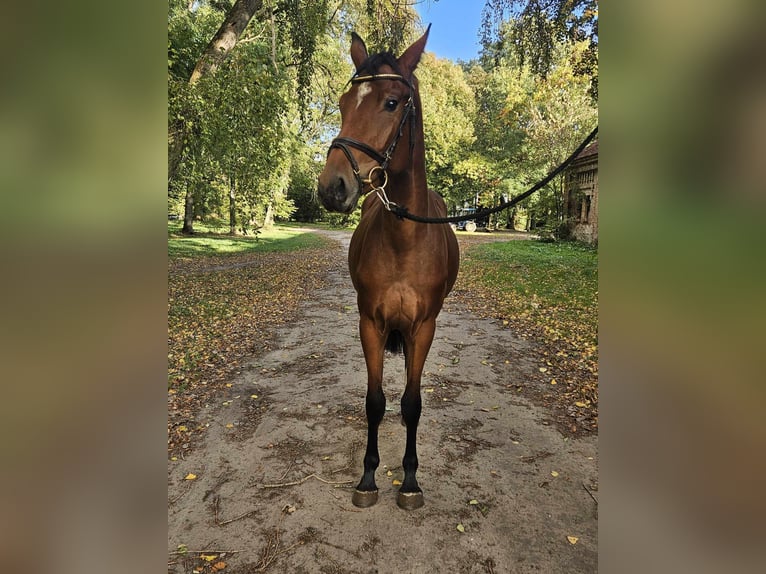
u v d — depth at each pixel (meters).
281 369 4.18
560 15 6.90
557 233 18.00
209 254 13.23
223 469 2.56
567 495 2.33
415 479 2.31
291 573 1.83
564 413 3.26
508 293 7.79
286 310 6.68
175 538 2.02
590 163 15.66
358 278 2.36
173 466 2.59
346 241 19.88
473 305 7.12
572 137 16.89
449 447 2.79
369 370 2.34
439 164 24.69
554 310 6.38
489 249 15.45
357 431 3.00
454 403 3.42
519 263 11.60
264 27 8.70
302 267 11.32
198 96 6.00
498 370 4.14
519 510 2.21
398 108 1.87
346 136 1.80
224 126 6.61
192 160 7.83
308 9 7.76
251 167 7.88
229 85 6.46
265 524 2.12
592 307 6.36
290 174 21.84
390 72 1.87
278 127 7.65
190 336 5.10
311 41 7.96
